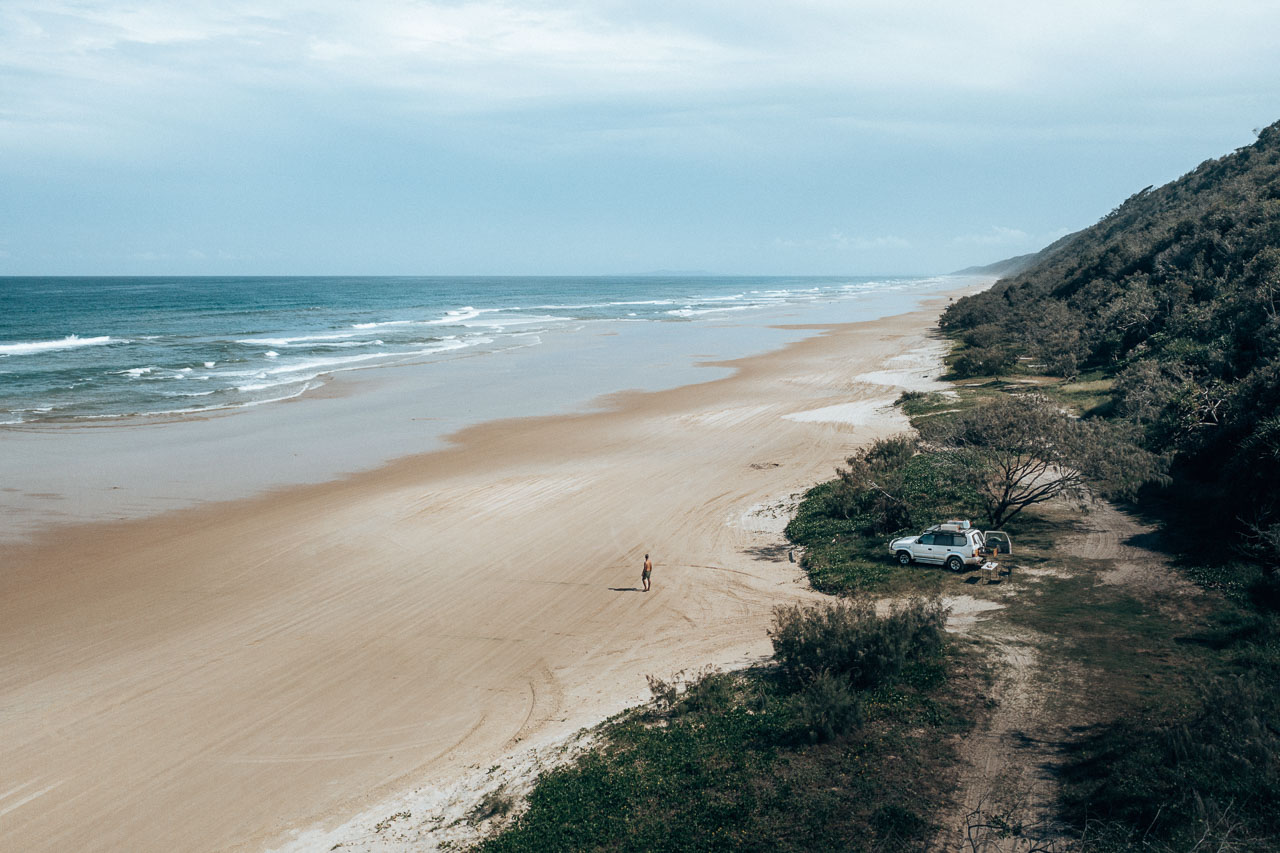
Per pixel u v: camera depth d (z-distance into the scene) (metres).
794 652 16.52
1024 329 65.56
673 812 12.65
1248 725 11.75
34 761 15.65
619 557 25.78
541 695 17.88
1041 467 24.62
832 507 27.78
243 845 13.44
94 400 50.53
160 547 26.70
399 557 25.92
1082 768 12.26
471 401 51.44
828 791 12.48
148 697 17.89
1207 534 21.66
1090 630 17.31
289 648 20.11
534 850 12.21
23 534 27.72
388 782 15.02
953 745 13.36
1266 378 25.39
